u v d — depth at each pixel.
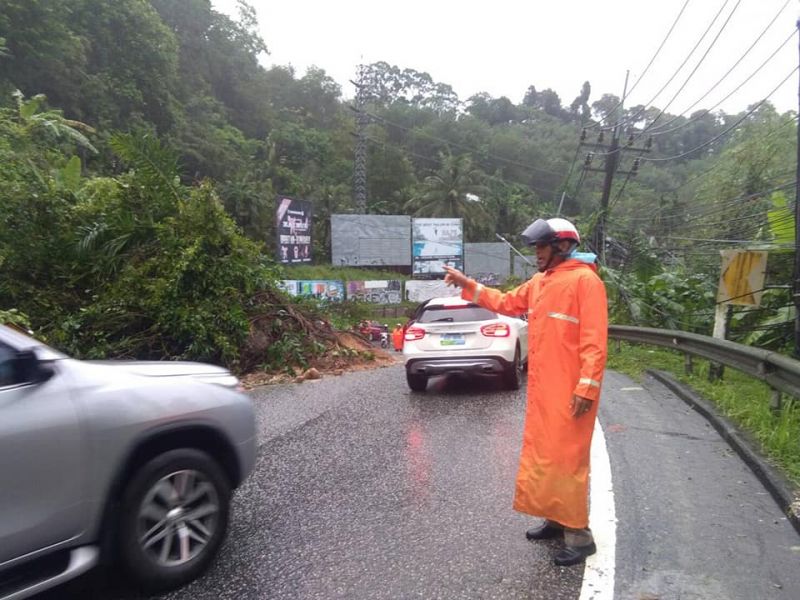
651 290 15.06
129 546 3.20
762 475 4.80
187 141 53.69
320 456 5.95
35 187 11.41
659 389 8.95
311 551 3.85
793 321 10.14
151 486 3.29
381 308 43.75
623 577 3.38
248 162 67.12
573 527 3.55
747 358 7.12
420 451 6.03
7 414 2.81
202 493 3.55
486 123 100.88
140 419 3.28
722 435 6.16
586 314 3.54
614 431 6.46
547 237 3.75
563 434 3.57
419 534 4.05
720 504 4.38
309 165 78.56
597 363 3.49
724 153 29.47
